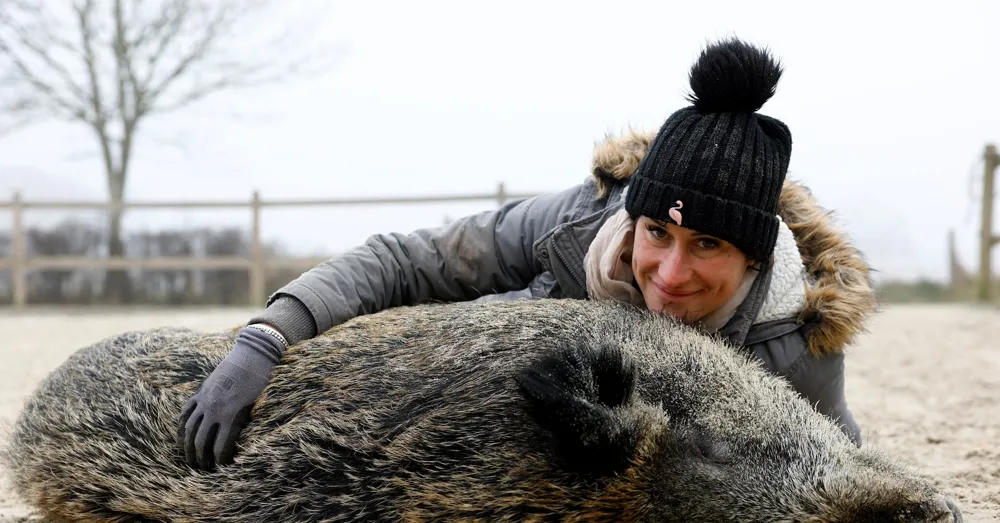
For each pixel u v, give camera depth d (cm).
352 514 268
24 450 348
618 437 246
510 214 356
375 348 299
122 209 1725
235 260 1675
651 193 291
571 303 313
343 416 280
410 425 272
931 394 661
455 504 259
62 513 338
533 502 255
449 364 284
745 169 286
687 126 292
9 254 1906
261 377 297
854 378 740
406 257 347
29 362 848
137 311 1666
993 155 1392
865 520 244
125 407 319
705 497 250
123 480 312
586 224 334
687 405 275
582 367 248
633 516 252
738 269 299
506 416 264
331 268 328
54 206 1714
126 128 2656
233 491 286
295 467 278
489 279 351
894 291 1786
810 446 266
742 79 289
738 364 296
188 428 289
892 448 477
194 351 330
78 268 1823
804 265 338
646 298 312
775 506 250
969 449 478
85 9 2541
